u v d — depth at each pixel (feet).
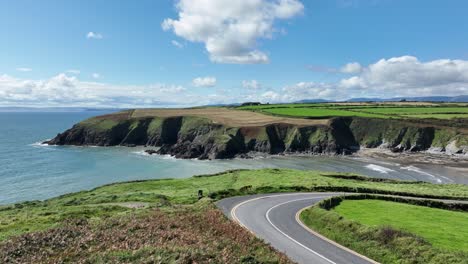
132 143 579.07
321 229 108.58
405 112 623.77
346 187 200.13
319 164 409.69
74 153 473.67
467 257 76.64
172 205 135.85
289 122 558.15
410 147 491.72
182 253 57.47
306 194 182.80
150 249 59.11
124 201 169.78
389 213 133.59
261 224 115.75
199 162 427.33
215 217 93.81
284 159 450.30
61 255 62.44
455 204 167.84
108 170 365.40
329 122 549.95
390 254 83.61
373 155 472.03
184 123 602.44
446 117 557.74
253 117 618.85
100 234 75.97
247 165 405.80
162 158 454.81
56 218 115.34
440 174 346.33
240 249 66.08
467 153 440.86
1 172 336.08
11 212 157.17
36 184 295.69
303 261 80.69
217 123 561.02
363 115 593.01
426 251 80.74
